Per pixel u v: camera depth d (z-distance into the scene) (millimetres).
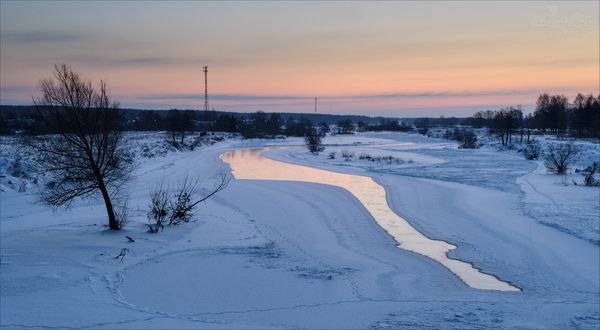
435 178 37500
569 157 47219
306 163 52156
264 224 20328
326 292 11375
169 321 8680
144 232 16547
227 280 12133
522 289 13156
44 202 19266
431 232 19844
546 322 8727
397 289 12188
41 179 26516
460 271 14797
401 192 30078
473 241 18375
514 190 30141
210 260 14023
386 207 25297
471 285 13406
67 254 13602
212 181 33938
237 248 15609
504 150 69125
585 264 15359
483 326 8430
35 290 10617
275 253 15344
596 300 11391
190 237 16609
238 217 21125
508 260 15945
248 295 10945
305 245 17250
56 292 10523
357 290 11695
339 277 12836
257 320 9031
